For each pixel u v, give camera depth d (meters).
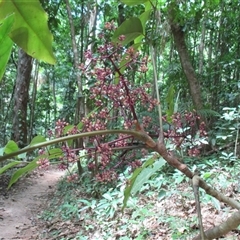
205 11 7.49
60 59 15.12
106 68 1.28
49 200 7.96
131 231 4.12
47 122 20.19
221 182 4.44
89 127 1.28
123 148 1.23
